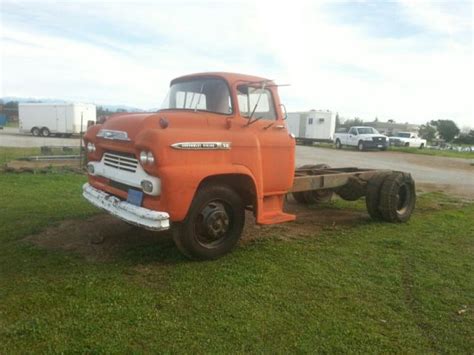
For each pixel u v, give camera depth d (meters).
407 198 7.20
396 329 3.31
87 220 6.12
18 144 22.34
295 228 6.39
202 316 3.37
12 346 2.85
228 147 4.57
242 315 3.42
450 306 3.76
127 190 4.60
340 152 27.41
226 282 4.06
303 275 4.34
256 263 4.63
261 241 5.53
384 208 6.81
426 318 3.52
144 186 4.16
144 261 4.53
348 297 3.86
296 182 6.20
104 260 4.52
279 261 4.74
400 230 6.45
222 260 4.69
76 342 2.91
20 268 4.20
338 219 7.18
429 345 3.11
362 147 29.80
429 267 4.76
